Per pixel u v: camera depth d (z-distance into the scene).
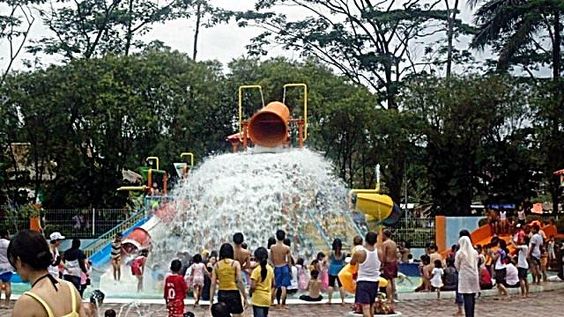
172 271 12.27
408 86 40.34
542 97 37.84
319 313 16.72
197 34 47.28
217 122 40.53
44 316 4.74
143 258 20.95
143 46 43.72
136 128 35.75
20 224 31.92
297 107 37.59
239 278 11.89
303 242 22.78
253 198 23.20
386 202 24.41
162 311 17.28
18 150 39.06
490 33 40.25
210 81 39.25
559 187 38.16
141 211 27.91
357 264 13.79
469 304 14.30
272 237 20.22
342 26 45.75
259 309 12.30
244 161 24.44
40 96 36.22
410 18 44.28
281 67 39.94
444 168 38.53
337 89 39.59
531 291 22.02
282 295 17.73
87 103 35.31
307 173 24.25
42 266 4.93
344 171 40.22
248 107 39.81
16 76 36.81
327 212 24.27
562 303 19.09
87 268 18.62
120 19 42.44
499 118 38.06
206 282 18.02
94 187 37.62
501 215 30.02
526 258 21.34
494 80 38.41
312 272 18.64
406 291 20.23
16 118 36.44
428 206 41.88
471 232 29.55
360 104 38.25
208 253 19.61
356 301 13.73
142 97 36.38
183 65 38.84
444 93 38.56
